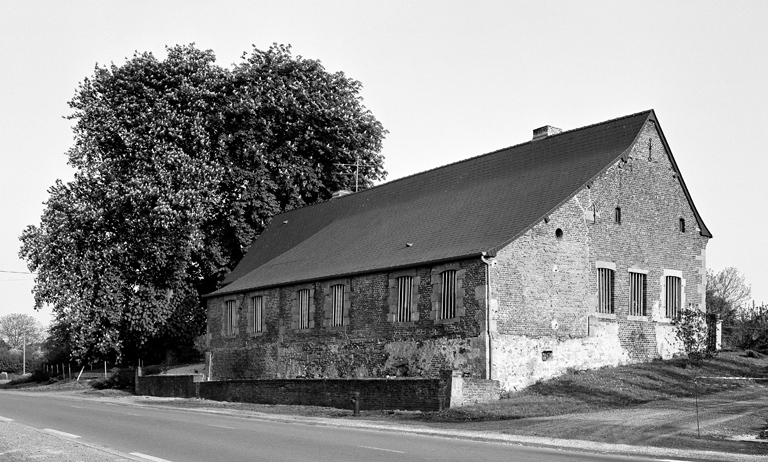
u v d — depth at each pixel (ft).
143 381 153.07
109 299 159.94
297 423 83.05
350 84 182.70
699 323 108.99
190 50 170.91
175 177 159.53
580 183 104.01
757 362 109.50
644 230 110.32
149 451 56.29
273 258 149.59
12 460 50.85
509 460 50.85
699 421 70.95
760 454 55.88
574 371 100.58
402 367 105.29
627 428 67.92
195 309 167.84
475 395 88.99
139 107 165.17
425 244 109.50
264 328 134.31
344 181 178.60
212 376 147.74
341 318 117.08
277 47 176.45
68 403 118.83
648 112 110.63
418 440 63.82
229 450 56.24
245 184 166.81
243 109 166.09
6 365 464.24
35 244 160.25
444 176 127.85
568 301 101.35
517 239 97.66
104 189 159.43
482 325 94.63
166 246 160.35
